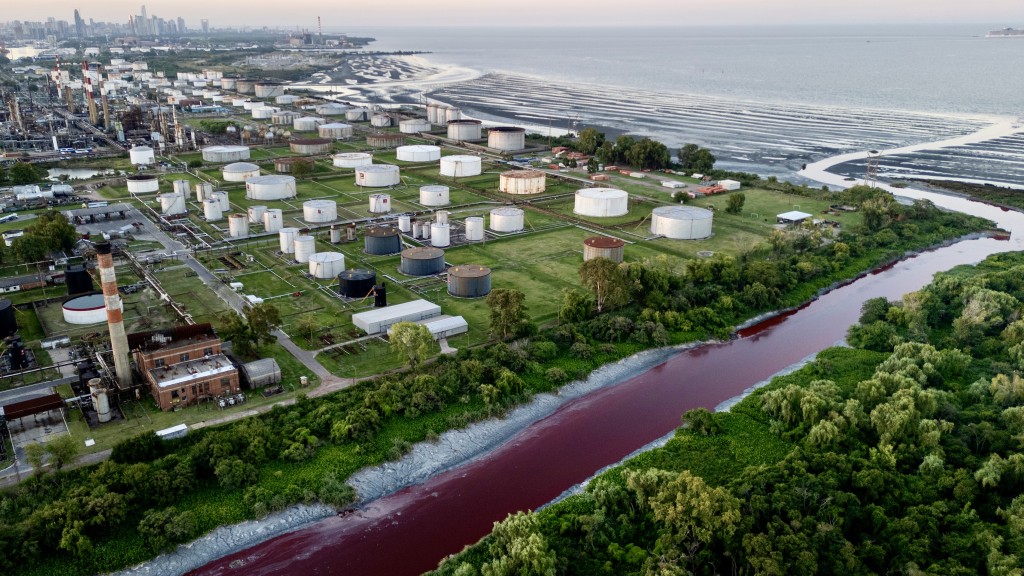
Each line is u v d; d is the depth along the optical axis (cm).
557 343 13188
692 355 13575
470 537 8694
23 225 19662
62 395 11100
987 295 14550
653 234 19850
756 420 10981
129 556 8056
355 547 8506
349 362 12344
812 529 8188
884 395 10750
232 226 18925
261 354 12500
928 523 8300
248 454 9462
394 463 9862
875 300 14838
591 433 10888
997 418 10419
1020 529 8056
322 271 16038
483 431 10744
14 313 13750
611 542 8306
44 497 8656
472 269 15562
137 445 9338
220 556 8294
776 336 14500
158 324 13438
